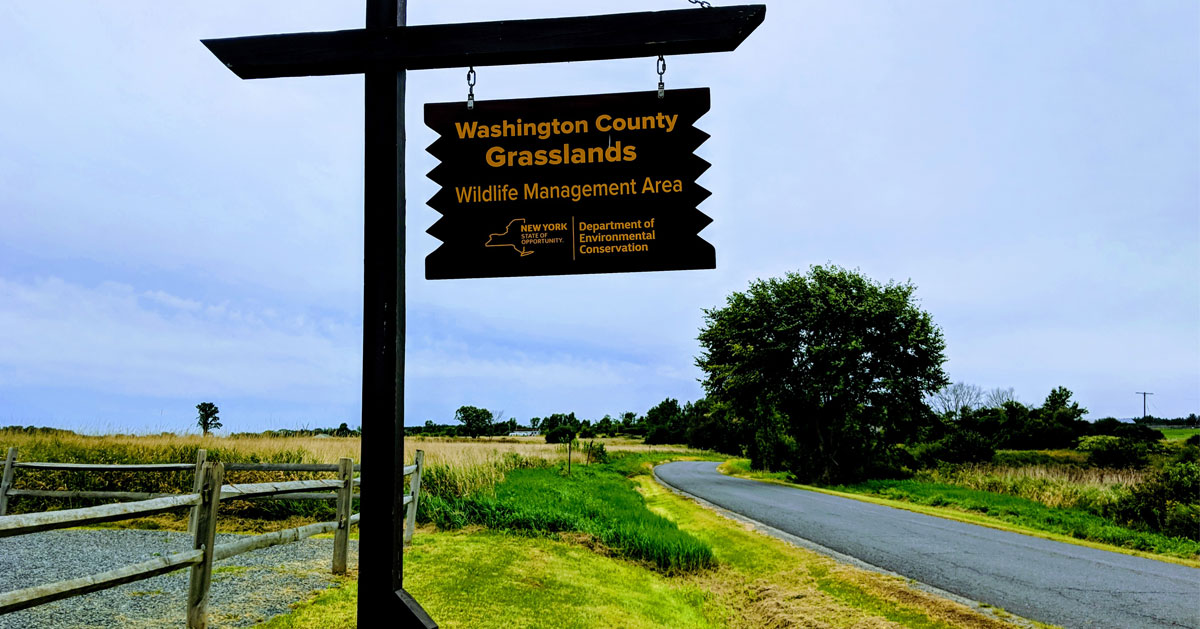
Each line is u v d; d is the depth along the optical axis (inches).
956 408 2802.7
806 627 299.0
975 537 559.5
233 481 479.5
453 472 536.1
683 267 134.3
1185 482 621.3
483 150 138.6
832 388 1336.1
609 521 496.1
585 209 136.9
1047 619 304.0
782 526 610.5
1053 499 820.0
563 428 2175.2
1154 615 313.6
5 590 222.1
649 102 137.9
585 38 131.5
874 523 644.7
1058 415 1985.7
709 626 295.9
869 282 1482.5
